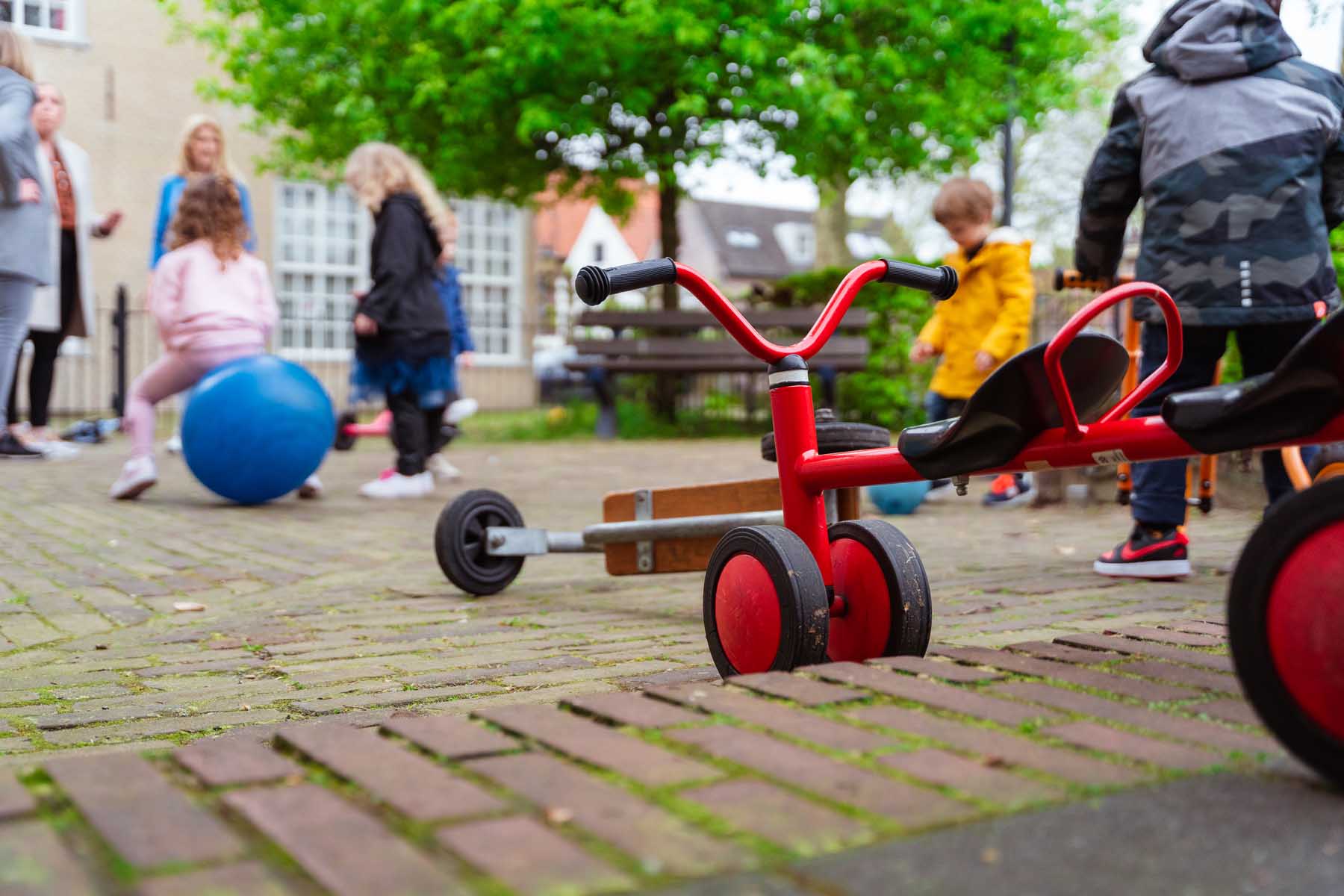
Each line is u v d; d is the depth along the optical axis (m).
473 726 1.60
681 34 10.49
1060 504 6.57
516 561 3.92
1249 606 1.41
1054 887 1.09
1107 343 1.92
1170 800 1.32
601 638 3.16
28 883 1.08
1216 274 3.55
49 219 7.18
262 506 6.45
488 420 16.23
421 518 6.06
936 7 11.13
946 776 1.39
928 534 5.47
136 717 2.40
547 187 13.97
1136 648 2.23
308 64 12.10
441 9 10.80
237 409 6.17
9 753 2.12
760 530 2.17
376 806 1.30
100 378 15.95
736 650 2.21
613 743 1.51
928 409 6.42
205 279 6.38
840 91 10.55
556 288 20.83
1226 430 1.70
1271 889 1.09
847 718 1.65
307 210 18.25
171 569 4.48
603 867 1.12
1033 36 11.72
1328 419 1.60
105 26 16.03
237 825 1.24
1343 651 1.32
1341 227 5.17
